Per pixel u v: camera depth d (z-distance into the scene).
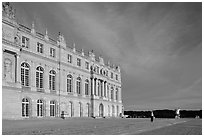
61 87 69.88
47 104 64.19
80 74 80.06
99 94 91.38
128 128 35.25
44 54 64.31
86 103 82.88
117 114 107.88
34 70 60.56
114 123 47.34
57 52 69.69
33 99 59.44
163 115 114.00
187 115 114.94
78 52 80.44
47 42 65.62
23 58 57.22
